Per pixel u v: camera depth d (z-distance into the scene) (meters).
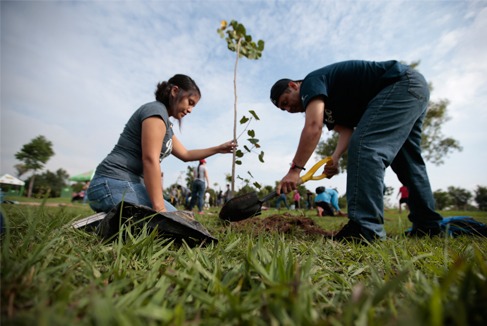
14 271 0.66
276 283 0.63
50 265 0.82
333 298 0.69
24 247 0.85
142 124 1.94
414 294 0.63
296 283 0.56
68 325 0.42
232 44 3.64
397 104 2.08
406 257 1.03
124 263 0.90
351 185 2.01
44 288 0.61
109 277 0.80
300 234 2.25
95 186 2.11
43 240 0.87
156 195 1.82
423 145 20.64
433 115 20.06
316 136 2.07
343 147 2.70
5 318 0.46
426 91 2.19
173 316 0.48
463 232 2.26
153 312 0.47
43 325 0.39
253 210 2.23
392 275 0.90
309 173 2.37
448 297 0.57
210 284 0.73
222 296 0.63
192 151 3.06
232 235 1.68
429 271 0.93
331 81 2.25
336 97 2.33
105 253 1.03
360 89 2.27
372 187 1.93
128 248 1.01
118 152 2.16
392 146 2.03
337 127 2.82
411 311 0.49
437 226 2.39
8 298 0.56
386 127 2.04
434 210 2.42
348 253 1.40
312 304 0.60
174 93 2.20
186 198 9.53
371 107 2.13
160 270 0.86
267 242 1.54
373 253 1.28
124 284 0.67
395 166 2.57
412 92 2.10
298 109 2.57
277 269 0.73
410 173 2.45
